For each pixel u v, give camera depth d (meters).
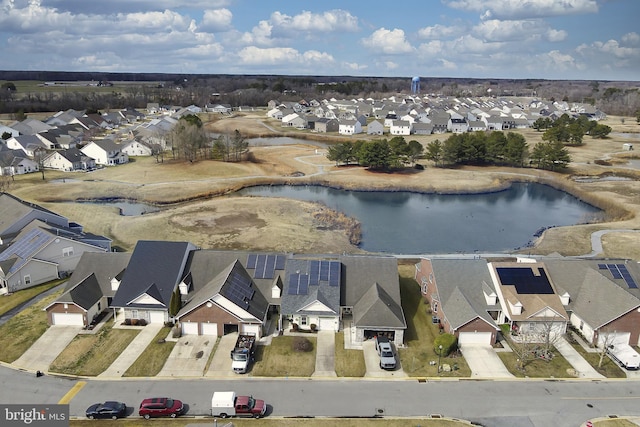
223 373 39.25
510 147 124.38
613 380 38.94
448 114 189.38
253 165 124.00
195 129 130.62
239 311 44.03
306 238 73.62
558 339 44.44
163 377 38.59
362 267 49.78
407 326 46.97
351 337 44.75
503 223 86.62
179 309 46.59
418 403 35.84
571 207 97.62
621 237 73.88
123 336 44.44
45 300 51.09
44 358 40.84
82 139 154.75
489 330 43.19
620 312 42.94
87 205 89.44
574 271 49.38
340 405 35.50
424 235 79.38
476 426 33.41
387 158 118.38
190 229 76.44
